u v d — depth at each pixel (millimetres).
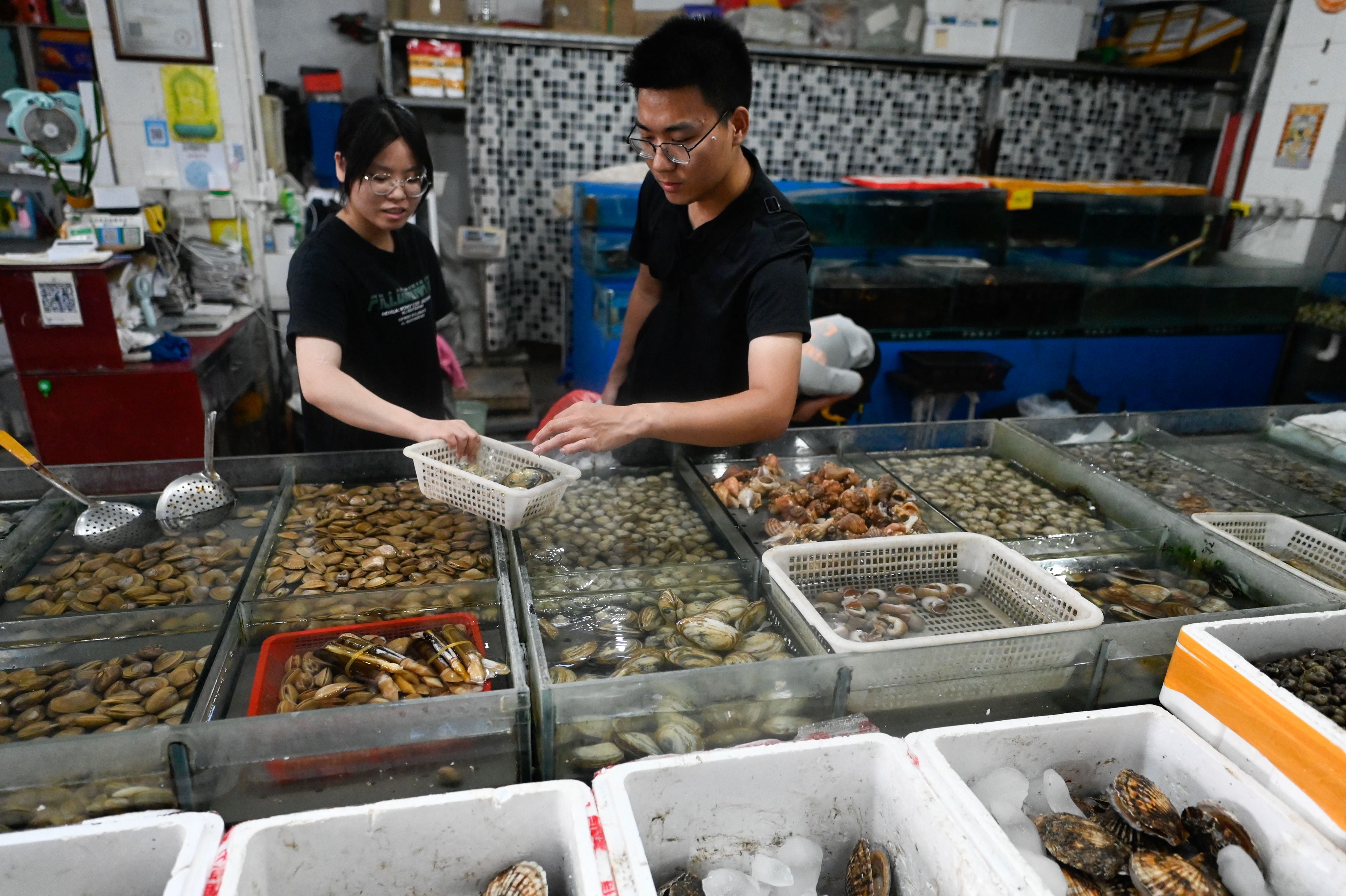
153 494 1832
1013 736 1122
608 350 4094
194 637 1389
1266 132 4957
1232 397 4891
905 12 5340
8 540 1594
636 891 858
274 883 926
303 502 1872
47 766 1006
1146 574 1764
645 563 1699
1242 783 1059
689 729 1177
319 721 1053
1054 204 4691
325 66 5781
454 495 1713
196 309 3584
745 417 1683
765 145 5566
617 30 5195
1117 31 6188
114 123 3438
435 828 973
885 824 1081
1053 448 2348
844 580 1623
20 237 4555
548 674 1164
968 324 4336
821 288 4031
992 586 1638
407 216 2002
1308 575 1733
